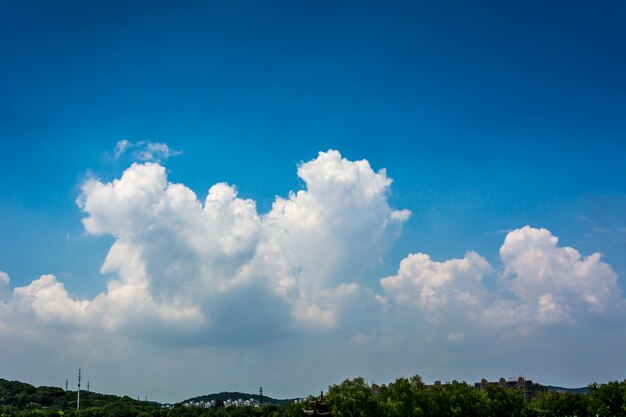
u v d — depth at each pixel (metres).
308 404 170.62
